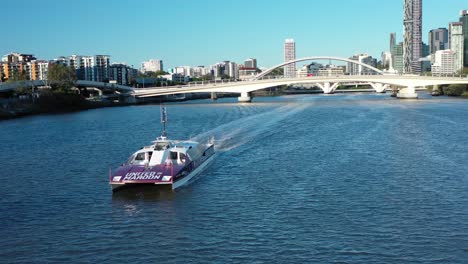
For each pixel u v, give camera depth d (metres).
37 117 110.06
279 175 38.03
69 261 21.97
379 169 39.62
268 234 24.62
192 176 37.56
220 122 84.12
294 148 51.38
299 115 95.75
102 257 22.33
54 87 160.38
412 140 56.50
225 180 36.88
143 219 27.70
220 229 25.59
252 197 31.64
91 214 28.89
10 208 30.47
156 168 35.34
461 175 36.94
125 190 34.38
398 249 22.42
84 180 38.16
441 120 80.44
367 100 155.50
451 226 25.33
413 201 30.00
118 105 162.75
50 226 26.77
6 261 22.08
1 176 40.72
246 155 47.62
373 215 27.31
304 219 26.78
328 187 33.81
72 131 76.31
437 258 21.42
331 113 99.31
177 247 23.30
